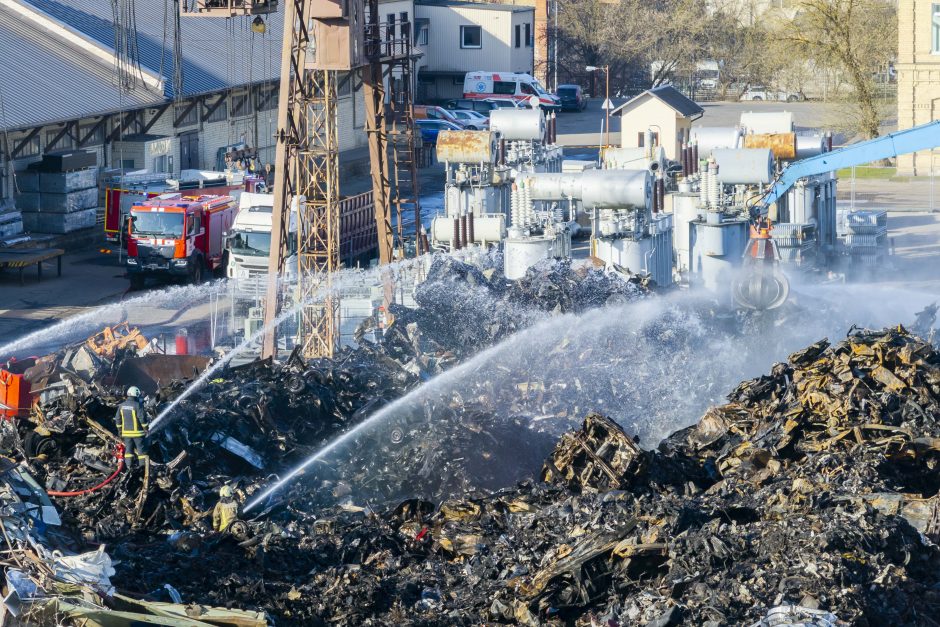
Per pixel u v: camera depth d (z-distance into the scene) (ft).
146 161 511.81
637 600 147.13
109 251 442.91
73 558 154.61
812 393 199.82
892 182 631.97
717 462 196.65
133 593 153.58
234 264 392.47
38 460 200.95
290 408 225.35
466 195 410.31
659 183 361.92
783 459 189.57
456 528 180.55
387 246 353.31
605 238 320.29
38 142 464.24
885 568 147.84
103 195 477.77
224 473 206.80
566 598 154.61
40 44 516.73
